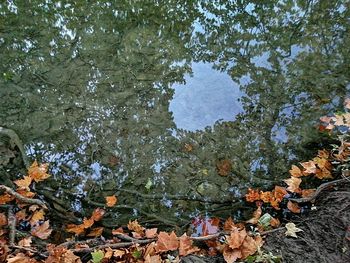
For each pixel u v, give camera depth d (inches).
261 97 118.9
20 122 114.6
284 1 145.3
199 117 116.8
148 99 120.6
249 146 109.3
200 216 98.6
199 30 139.5
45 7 144.7
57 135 113.0
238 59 130.1
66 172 107.0
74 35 136.5
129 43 134.8
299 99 116.2
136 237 85.9
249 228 89.9
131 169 107.6
